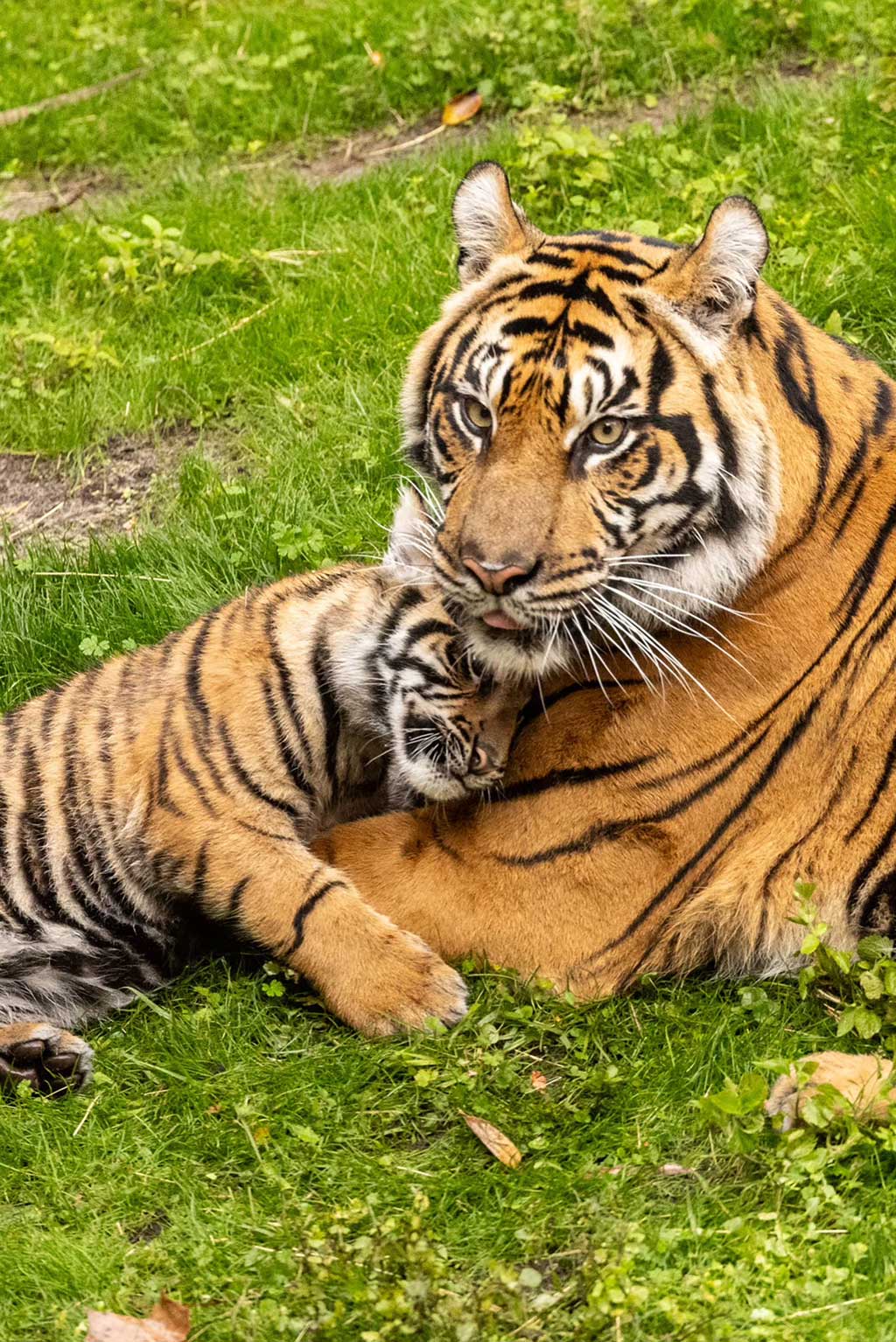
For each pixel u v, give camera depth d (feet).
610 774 27.12
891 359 39.93
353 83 58.49
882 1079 24.57
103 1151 25.72
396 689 29.37
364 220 49.16
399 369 42.96
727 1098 24.06
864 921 27.20
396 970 27.45
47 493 43.11
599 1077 25.80
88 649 36.52
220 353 45.50
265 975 28.89
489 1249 23.35
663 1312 21.72
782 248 43.34
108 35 66.54
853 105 48.49
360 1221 23.49
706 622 26.73
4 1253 23.65
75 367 46.03
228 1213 24.16
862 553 26.73
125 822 30.04
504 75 56.08
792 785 27.09
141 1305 22.70
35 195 58.34
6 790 31.01
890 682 26.78
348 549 37.58
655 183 48.01
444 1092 25.91
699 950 27.94
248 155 57.57
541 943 27.63
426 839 28.53
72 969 30.32
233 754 29.78
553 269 26.48
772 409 26.14
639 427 25.46
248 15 65.72
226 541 39.09
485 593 25.53
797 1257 22.25
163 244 48.85
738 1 55.31
